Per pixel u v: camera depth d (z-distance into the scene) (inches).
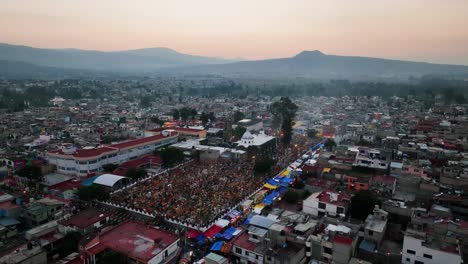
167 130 6412.4
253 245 2407.7
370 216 2731.3
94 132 6855.3
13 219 2928.2
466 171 3750.0
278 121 7701.8
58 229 2797.7
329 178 4018.2
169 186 3786.9
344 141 5708.7
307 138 6973.4
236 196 3535.9
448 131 5974.4
